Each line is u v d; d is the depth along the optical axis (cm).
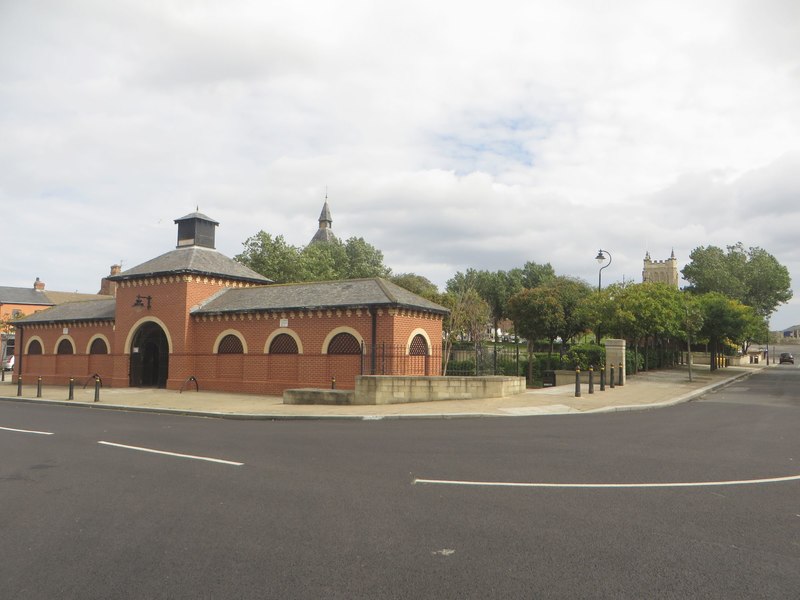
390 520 616
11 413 1911
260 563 496
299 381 2561
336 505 678
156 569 486
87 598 432
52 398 2477
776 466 921
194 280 2902
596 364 3259
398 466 912
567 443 1152
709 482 798
